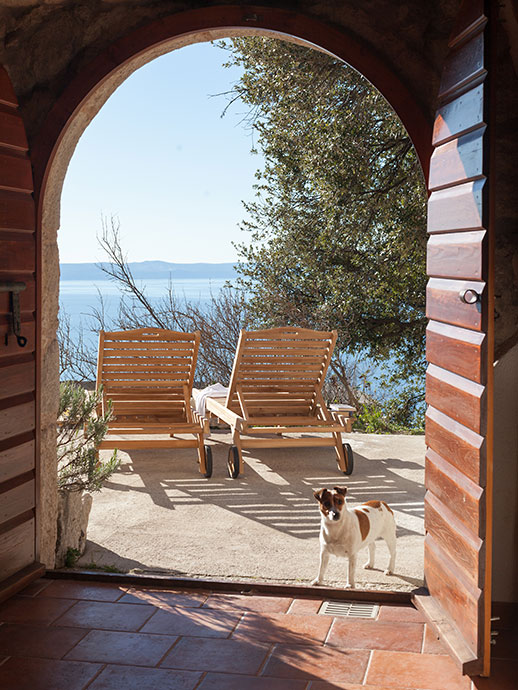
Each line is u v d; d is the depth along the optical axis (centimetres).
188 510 483
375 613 315
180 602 327
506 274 317
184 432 578
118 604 324
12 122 335
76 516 396
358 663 269
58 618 309
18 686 252
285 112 1041
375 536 356
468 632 267
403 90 332
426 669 264
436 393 305
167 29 349
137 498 511
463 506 272
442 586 303
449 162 284
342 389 1220
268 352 615
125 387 625
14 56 361
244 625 302
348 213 1024
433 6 331
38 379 356
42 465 365
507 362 316
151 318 1258
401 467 602
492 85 248
